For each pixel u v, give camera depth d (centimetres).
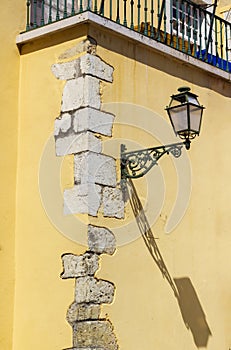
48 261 616
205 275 713
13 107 663
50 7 668
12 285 634
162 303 656
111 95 637
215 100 763
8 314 627
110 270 608
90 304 586
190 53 731
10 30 673
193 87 736
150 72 683
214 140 754
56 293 604
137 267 636
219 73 763
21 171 654
